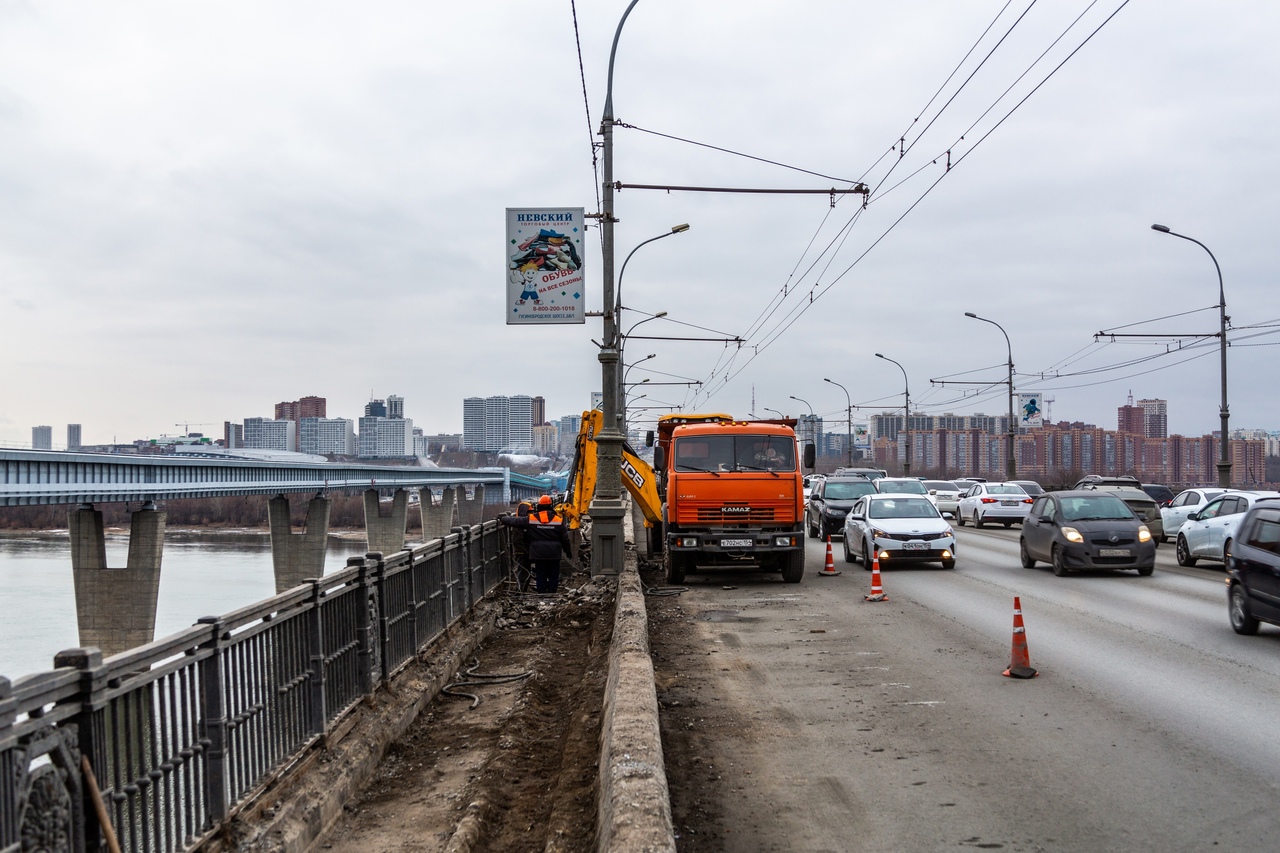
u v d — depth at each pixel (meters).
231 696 5.95
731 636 12.69
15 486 42.69
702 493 18.69
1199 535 20.42
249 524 113.06
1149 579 18.45
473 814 6.71
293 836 6.03
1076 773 6.55
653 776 5.64
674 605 15.86
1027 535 20.73
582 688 10.20
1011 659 10.03
